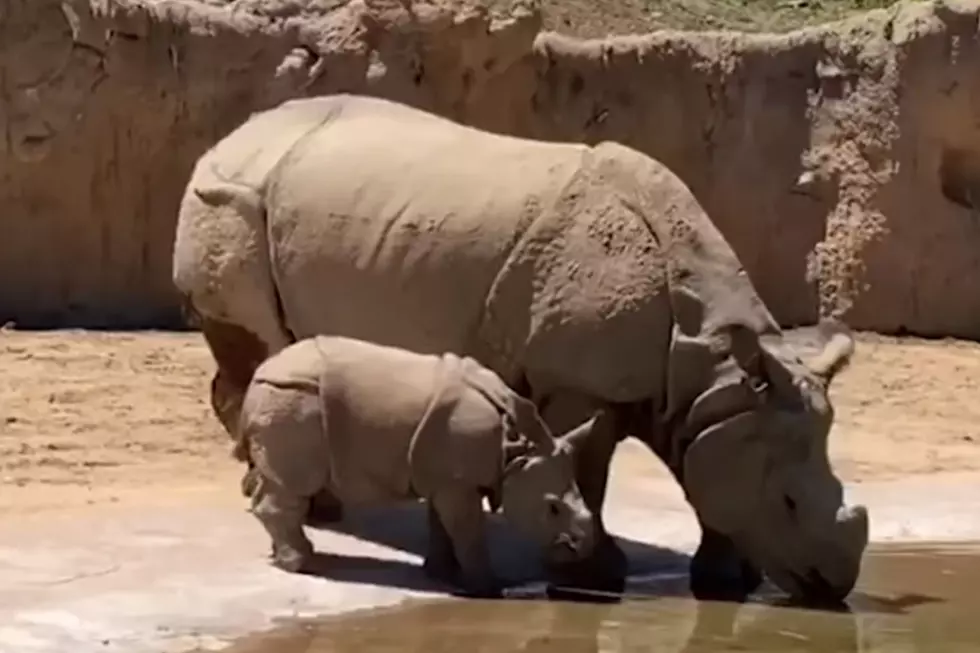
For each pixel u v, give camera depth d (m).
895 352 27.23
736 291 12.25
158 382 21.12
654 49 29.36
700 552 12.73
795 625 11.09
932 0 29.66
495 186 13.07
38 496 16.11
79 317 25.20
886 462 20.66
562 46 29.05
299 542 12.38
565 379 12.47
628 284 12.27
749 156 29.78
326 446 12.00
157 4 25.27
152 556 12.66
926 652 10.25
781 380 11.93
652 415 12.41
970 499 17.47
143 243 25.80
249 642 10.20
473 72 26.88
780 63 29.89
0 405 19.67
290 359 12.26
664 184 12.59
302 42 26.09
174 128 25.62
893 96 29.30
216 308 14.50
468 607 11.47
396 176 13.51
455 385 11.84
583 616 11.29
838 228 29.52
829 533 11.66
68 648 9.95
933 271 29.52
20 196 24.77
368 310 13.41
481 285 12.83
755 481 11.86
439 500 11.84
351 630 10.60
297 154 14.12
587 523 11.70
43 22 24.36
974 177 29.94
